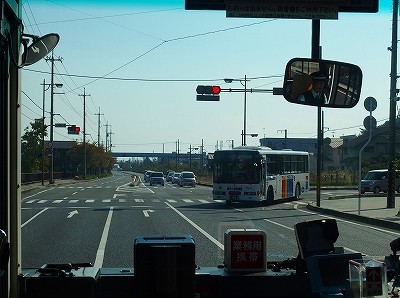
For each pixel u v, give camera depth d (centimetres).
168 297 388
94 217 2544
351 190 5628
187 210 3014
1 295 365
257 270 460
